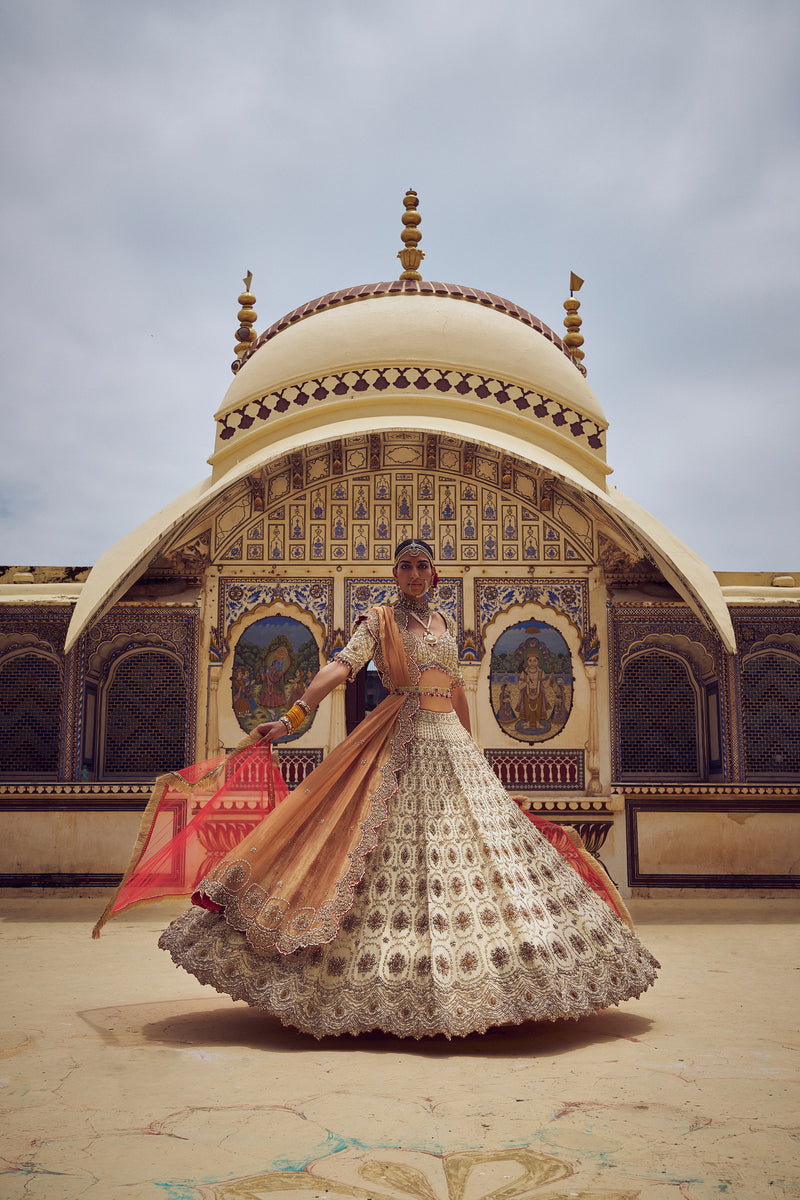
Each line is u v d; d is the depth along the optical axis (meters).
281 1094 2.21
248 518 8.95
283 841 3.05
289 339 8.81
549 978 2.82
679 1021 3.17
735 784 8.52
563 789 8.60
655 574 8.87
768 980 4.15
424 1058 2.60
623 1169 1.72
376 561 8.88
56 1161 1.76
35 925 6.60
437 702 3.32
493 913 2.93
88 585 8.32
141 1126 1.97
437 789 3.16
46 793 8.40
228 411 8.82
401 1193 1.61
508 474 8.98
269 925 2.91
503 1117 2.03
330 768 3.16
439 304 8.92
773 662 9.12
